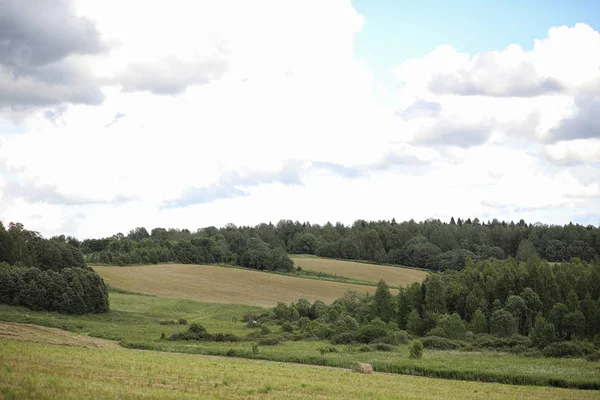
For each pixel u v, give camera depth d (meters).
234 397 40.38
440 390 52.62
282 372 57.41
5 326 81.38
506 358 84.44
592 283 123.69
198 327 100.94
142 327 111.62
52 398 34.59
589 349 89.25
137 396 37.25
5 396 34.16
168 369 51.38
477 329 114.44
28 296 119.25
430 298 124.00
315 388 47.06
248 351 80.19
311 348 91.88
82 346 73.00
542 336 95.44
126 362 53.75
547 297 121.44
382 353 87.00
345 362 72.75
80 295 123.12
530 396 52.16
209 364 59.69
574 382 61.78
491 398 49.50
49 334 81.50
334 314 124.00
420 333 116.12
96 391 37.34
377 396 45.41
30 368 44.19
